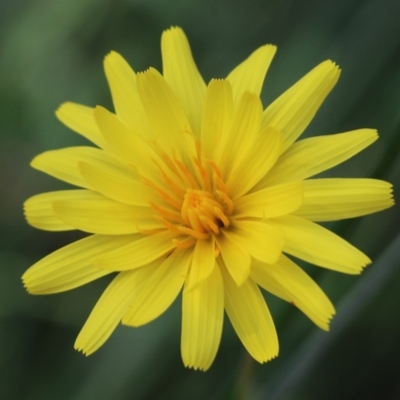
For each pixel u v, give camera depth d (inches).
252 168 8.6
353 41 10.0
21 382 10.1
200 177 8.7
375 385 9.9
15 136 10.2
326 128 10.0
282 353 9.5
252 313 8.5
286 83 10.0
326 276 9.1
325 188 8.5
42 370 10.1
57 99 10.1
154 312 8.4
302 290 8.4
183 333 8.4
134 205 8.7
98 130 8.8
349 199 8.5
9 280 10.2
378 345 9.9
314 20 10.2
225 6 10.3
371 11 10.0
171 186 8.6
